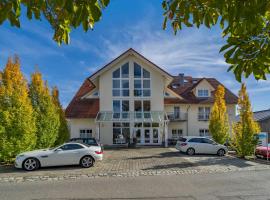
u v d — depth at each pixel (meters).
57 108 26.70
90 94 39.44
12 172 16.02
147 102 37.94
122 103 37.69
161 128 37.53
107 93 37.62
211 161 20.77
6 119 18.36
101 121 35.12
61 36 3.38
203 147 25.44
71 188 11.51
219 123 29.70
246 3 2.70
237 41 3.18
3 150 18.25
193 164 19.05
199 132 41.66
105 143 36.88
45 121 22.33
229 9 2.81
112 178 13.95
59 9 3.06
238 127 24.06
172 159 21.70
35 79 22.97
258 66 3.22
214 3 2.94
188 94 43.66
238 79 3.26
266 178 13.71
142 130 37.34
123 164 18.89
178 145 26.72
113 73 37.97
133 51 37.41
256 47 3.19
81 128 38.41
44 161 16.89
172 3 3.34
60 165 17.25
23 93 19.39
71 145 17.73
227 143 30.16
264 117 44.53
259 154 22.73
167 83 39.34
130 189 11.18
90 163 17.70
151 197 9.84
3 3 2.67
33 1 2.75
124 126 37.25
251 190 10.90
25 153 16.83
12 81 19.19
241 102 24.20
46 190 11.18
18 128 18.62
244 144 23.22
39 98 22.70
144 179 13.56
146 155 24.59
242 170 16.66
